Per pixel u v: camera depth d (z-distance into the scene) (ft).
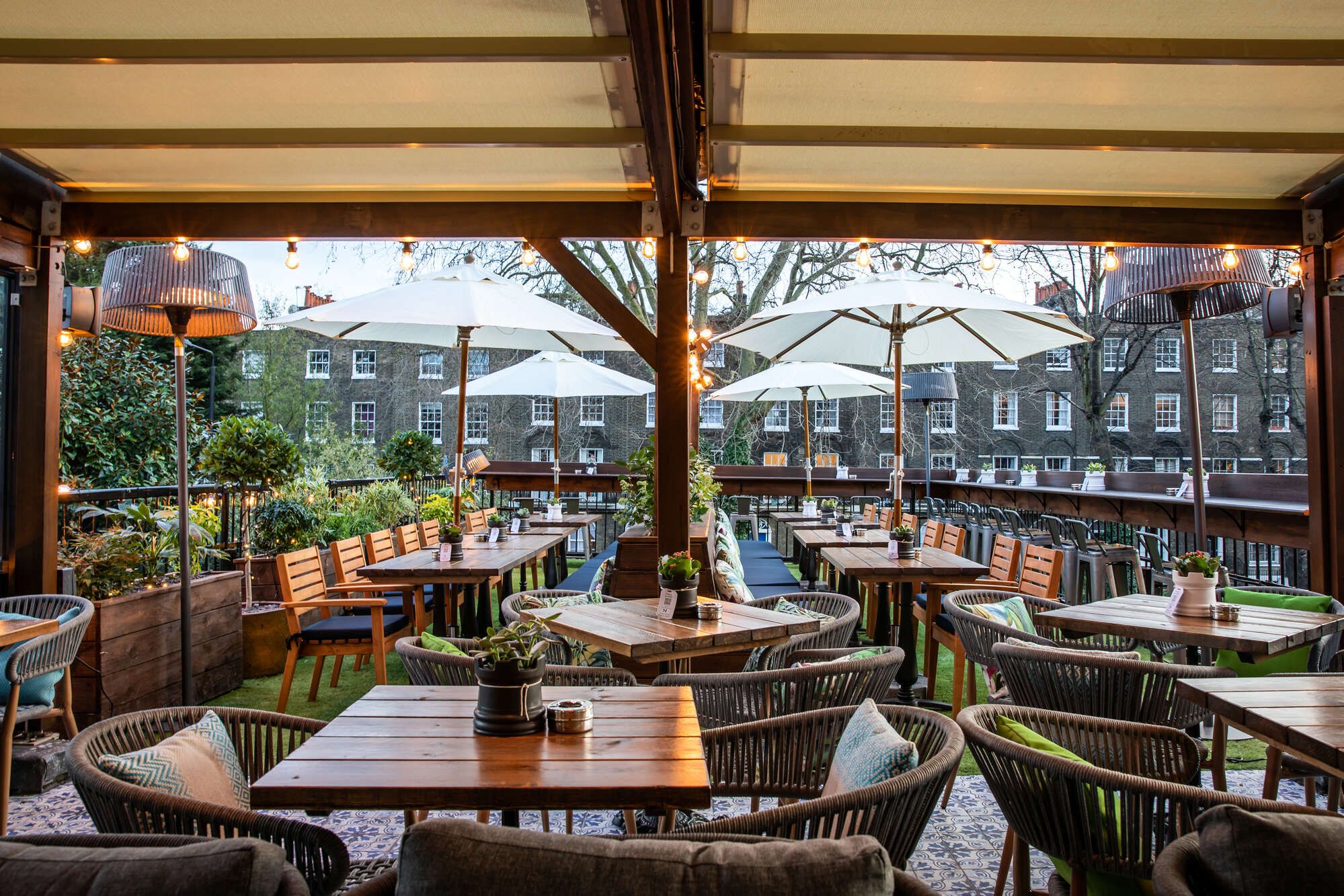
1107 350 69.82
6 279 14.88
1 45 9.91
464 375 20.06
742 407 58.39
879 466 68.54
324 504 26.43
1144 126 12.34
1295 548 18.48
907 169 13.75
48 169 13.78
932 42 10.00
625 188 14.48
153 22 9.56
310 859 5.41
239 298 15.56
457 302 18.07
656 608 12.15
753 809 7.79
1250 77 10.74
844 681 9.05
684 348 14.39
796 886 3.60
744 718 9.10
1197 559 11.65
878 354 23.82
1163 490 26.00
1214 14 9.53
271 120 11.94
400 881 3.83
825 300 17.66
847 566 16.53
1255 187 14.69
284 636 19.06
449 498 29.58
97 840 4.50
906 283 17.85
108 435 30.91
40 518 14.56
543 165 13.35
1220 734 9.04
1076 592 22.40
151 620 15.19
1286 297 15.78
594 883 3.63
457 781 5.57
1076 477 31.48
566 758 6.06
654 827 10.47
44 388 14.67
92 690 13.92
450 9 9.27
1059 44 10.05
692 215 14.52
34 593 14.46
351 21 9.53
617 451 68.28
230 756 6.73
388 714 7.27
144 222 14.73
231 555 21.44
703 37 10.16
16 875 3.88
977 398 69.36
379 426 70.13
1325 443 15.30
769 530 40.24
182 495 15.30
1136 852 5.90
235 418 21.27
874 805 5.38
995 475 37.06
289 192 14.71
